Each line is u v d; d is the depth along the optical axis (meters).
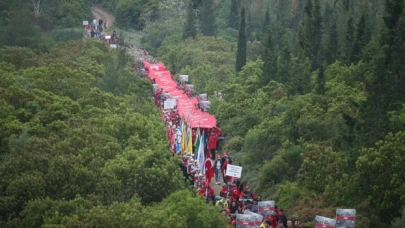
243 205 67.44
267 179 76.75
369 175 62.19
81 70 105.06
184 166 75.62
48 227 49.56
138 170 63.47
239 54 128.25
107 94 91.00
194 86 130.88
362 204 61.69
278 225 60.88
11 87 80.62
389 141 63.12
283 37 130.50
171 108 103.19
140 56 156.38
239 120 96.94
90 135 70.12
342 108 78.94
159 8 198.62
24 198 56.88
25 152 62.62
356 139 67.94
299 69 97.88
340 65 97.75
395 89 71.62
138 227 50.06
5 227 54.22
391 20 81.00
